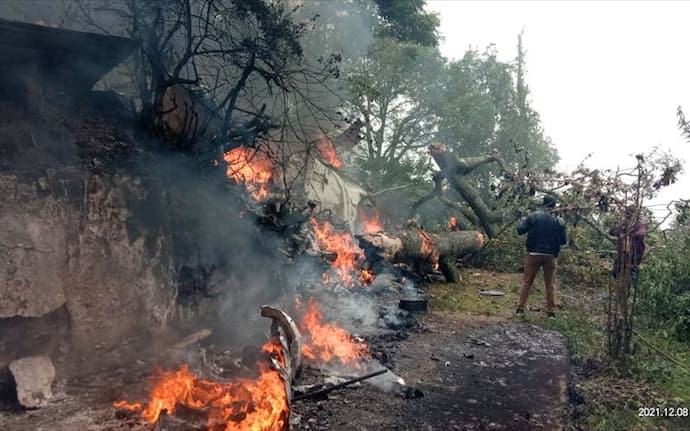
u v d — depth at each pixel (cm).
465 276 1189
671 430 404
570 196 659
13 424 378
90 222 482
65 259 459
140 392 435
